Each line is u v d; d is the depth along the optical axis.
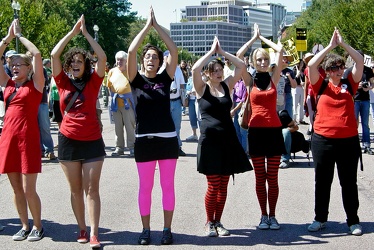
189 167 10.57
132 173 10.03
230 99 6.25
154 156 6.00
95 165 5.95
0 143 6.16
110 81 11.85
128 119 11.87
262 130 6.45
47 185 9.03
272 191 6.52
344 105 6.26
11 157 6.08
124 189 8.71
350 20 37.94
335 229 6.47
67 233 6.47
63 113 6.05
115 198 8.12
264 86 6.54
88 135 5.93
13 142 6.07
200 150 6.16
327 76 6.43
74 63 5.96
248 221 6.88
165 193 6.09
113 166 10.75
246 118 6.64
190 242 6.08
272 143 6.44
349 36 37.97
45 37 40.19
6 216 7.24
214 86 6.25
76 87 6.00
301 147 10.47
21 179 6.30
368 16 36.38
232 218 7.02
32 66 6.29
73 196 6.08
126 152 12.58
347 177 6.31
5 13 33.50
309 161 10.59
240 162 6.18
